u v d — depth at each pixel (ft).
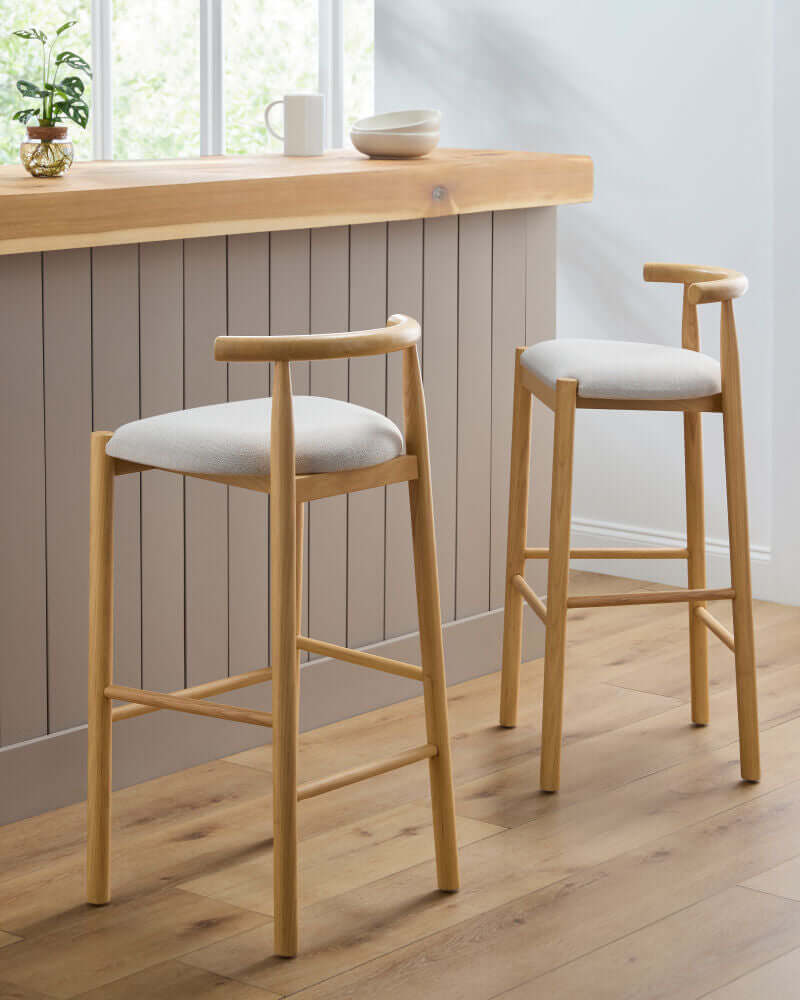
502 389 11.01
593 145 13.75
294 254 9.49
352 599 10.33
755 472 13.16
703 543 9.95
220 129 15.02
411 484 7.41
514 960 6.93
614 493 14.05
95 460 7.28
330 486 6.98
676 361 8.98
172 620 9.25
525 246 10.96
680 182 13.25
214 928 7.27
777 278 12.70
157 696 7.27
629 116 13.47
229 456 6.83
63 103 8.65
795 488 12.91
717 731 9.99
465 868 7.91
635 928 7.22
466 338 10.68
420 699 10.83
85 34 14.06
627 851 8.11
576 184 10.78
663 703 10.55
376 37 15.03
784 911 7.39
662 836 8.30
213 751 9.59
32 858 8.07
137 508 8.96
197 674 9.44
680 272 9.77
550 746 8.93
